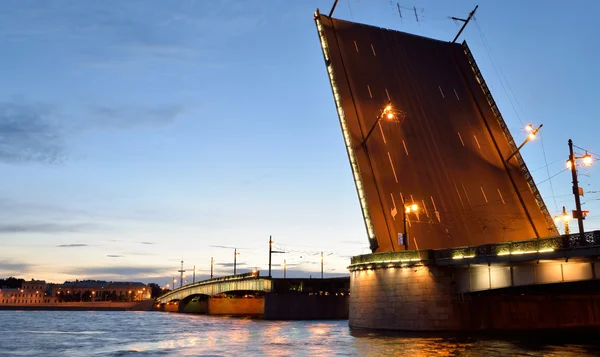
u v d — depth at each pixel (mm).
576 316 49812
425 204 57312
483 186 61500
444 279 45531
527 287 43531
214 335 51594
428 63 68500
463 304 45250
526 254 39594
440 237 56125
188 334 53969
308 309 90125
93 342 44750
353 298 52125
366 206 55906
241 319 95375
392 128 60625
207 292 123875
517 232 59844
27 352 36406
